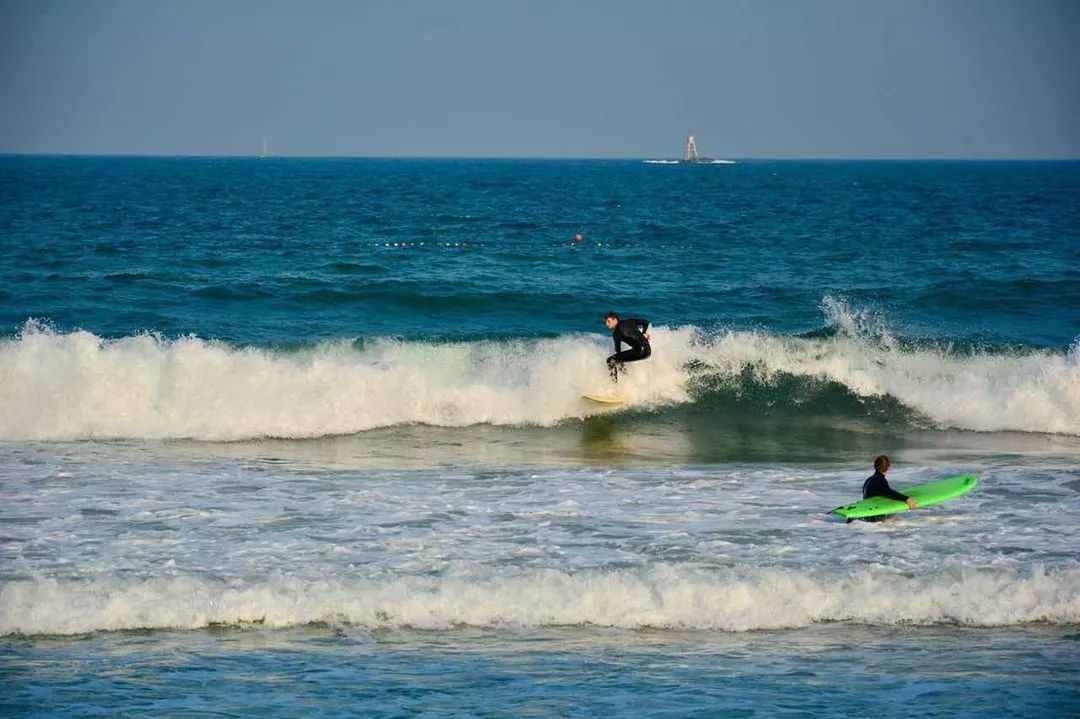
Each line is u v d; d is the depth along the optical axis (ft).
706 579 137.90
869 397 260.01
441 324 328.08
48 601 129.18
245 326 317.42
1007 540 155.94
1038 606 132.67
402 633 126.82
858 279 434.71
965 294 379.55
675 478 194.70
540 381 253.65
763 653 121.80
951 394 254.47
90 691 110.01
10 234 607.37
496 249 554.46
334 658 119.55
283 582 135.95
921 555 149.18
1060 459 213.05
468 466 204.85
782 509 172.04
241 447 219.82
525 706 107.65
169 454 211.00
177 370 240.32
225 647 122.01
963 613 131.44
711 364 267.39
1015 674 116.16
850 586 136.77
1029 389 249.96
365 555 147.64
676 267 472.85
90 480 186.91
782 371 266.57
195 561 144.36
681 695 110.52
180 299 355.15
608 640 125.39
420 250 543.80
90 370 236.43
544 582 136.46
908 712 106.63
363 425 237.45
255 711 105.91
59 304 343.67
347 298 358.02
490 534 157.58
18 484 182.80
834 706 107.96
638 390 258.37
